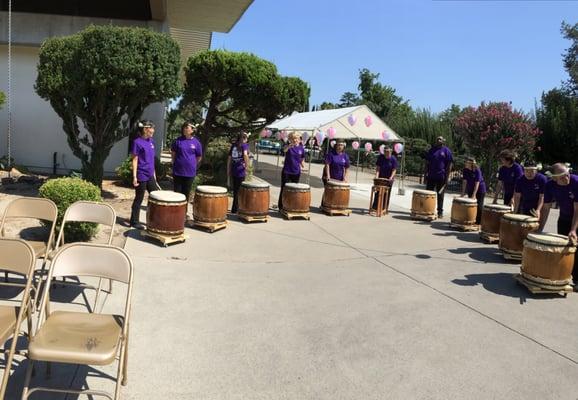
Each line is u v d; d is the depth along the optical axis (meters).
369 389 3.95
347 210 11.90
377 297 6.09
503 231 8.19
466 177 11.16
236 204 10.88
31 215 5.22
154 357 4.19
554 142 23.69
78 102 10.02
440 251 8.73
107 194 11.44
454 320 5.49
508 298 6.35
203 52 12.59
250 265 7.12
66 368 3.88
